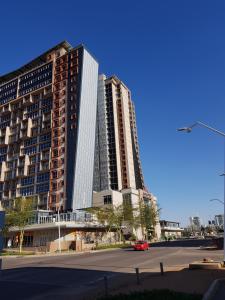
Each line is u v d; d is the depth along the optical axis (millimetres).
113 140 151750
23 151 111625
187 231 192250
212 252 35125
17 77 125188
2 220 10344
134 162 161000
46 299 12633
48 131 106625
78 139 98312
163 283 14719
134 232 101000
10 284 16922
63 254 46938
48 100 112438
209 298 11258
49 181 98375
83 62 108875
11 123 119750
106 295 11844
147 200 124875
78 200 92500
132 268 23016
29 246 74625
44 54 121812
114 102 160625
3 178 111875
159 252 39906
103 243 78625
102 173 147000
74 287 15508
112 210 75375
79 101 103000
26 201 59594
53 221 69750
